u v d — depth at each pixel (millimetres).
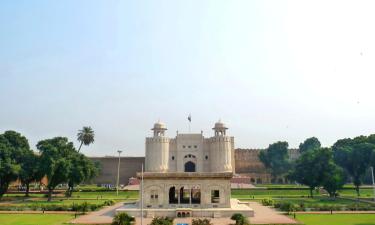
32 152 73125
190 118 107812
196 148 104688
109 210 51594
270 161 136500
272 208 54344
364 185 107625
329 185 74062
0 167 62781
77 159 77625
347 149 92438
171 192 53062
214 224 37906
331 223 37906
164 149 102125
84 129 105000
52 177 70062
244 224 36469
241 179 104375
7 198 72625
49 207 51938
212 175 48875
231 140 110250
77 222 39344
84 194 86000
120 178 122250
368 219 41125
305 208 51812
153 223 33438
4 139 68562
